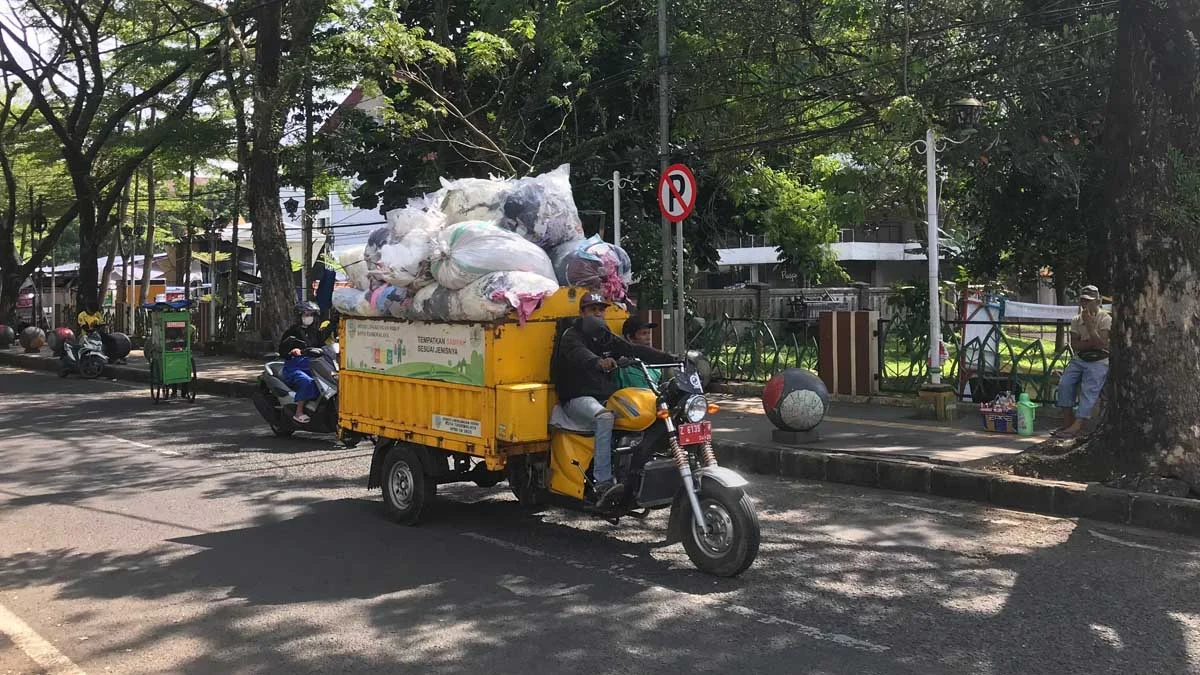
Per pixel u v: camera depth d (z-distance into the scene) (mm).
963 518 7059
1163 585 5363
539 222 6645
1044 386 10766
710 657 4375
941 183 15859
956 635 4621
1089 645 4465
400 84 17391
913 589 5363
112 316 31547
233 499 8047
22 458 10234
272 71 18812
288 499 8023
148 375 19188
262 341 21609
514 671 4258
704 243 20812
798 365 12969
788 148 17375
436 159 18281
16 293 29734
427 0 18766
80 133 24703
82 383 19156
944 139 11422
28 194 31875
